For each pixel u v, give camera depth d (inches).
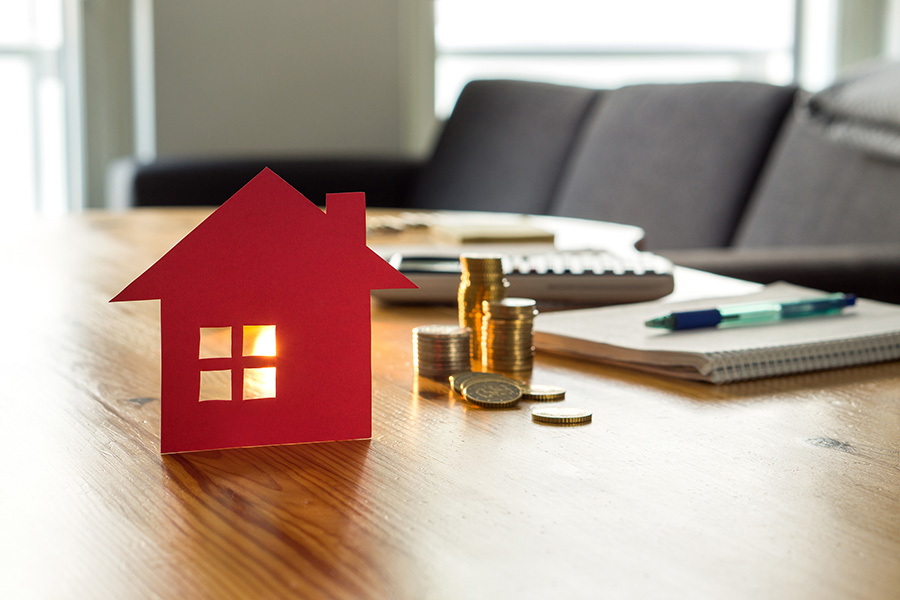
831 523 13.7
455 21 129.6
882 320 28.3
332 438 18.0
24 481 15.5
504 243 49.3
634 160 92.3
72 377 23.1
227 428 17.4
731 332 26.3
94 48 123.0
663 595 11.4
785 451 17.4
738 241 84.7
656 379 23.7
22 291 36.5
